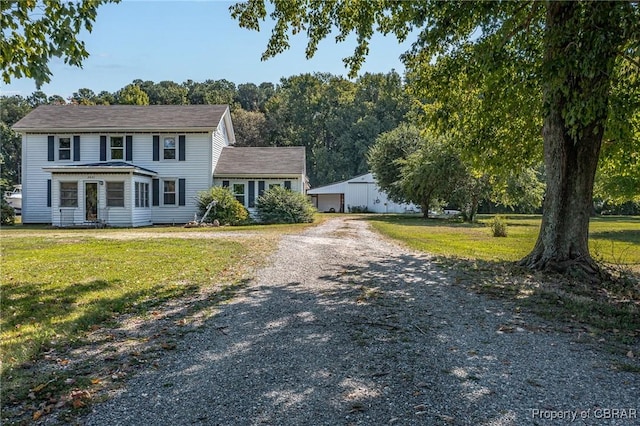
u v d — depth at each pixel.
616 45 5.97
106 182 21.91
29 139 24.66
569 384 3.28
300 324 4.88
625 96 7.17
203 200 23.14
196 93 74.62
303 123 68.12
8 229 20.09
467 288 6.78
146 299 6.04
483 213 45.91
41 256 10.12
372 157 36.69
